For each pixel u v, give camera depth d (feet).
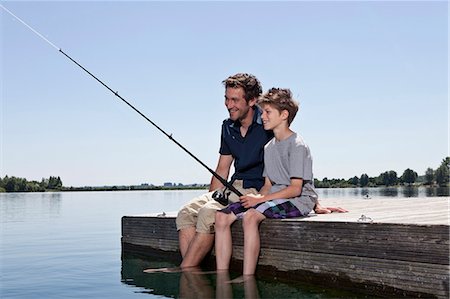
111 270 13.55
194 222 13.51
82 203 56.24
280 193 12.04
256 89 13.26
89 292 10.85
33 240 20.16
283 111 12.33
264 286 10.92
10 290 11.17
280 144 12.48
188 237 13.52
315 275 11.25
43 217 33.73
